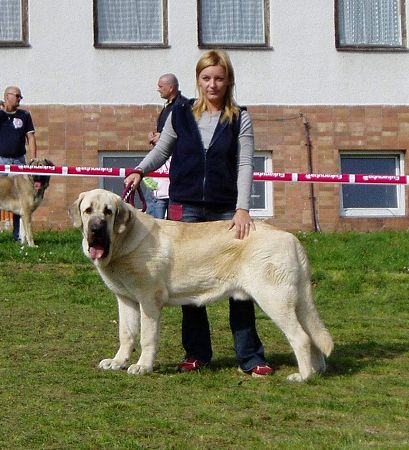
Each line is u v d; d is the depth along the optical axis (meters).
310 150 18.73
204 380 7.55
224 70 7.68
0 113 15.44
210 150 7.72
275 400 6.99
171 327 9.88
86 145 18.16
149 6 18.48
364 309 11.64
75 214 7.49
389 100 19.08
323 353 7.94
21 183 15.18
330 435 6.14
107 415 6.46
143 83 18.34
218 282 7.64
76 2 18.14
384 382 7.73
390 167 19.30
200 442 5.93
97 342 9.04
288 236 7.59
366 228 18.80
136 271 7.54
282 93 18.69
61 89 18.11
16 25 18.14
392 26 19.31
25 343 8.93
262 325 10.12
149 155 7.93
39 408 6.63
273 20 18.70
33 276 12.52
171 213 7.90
